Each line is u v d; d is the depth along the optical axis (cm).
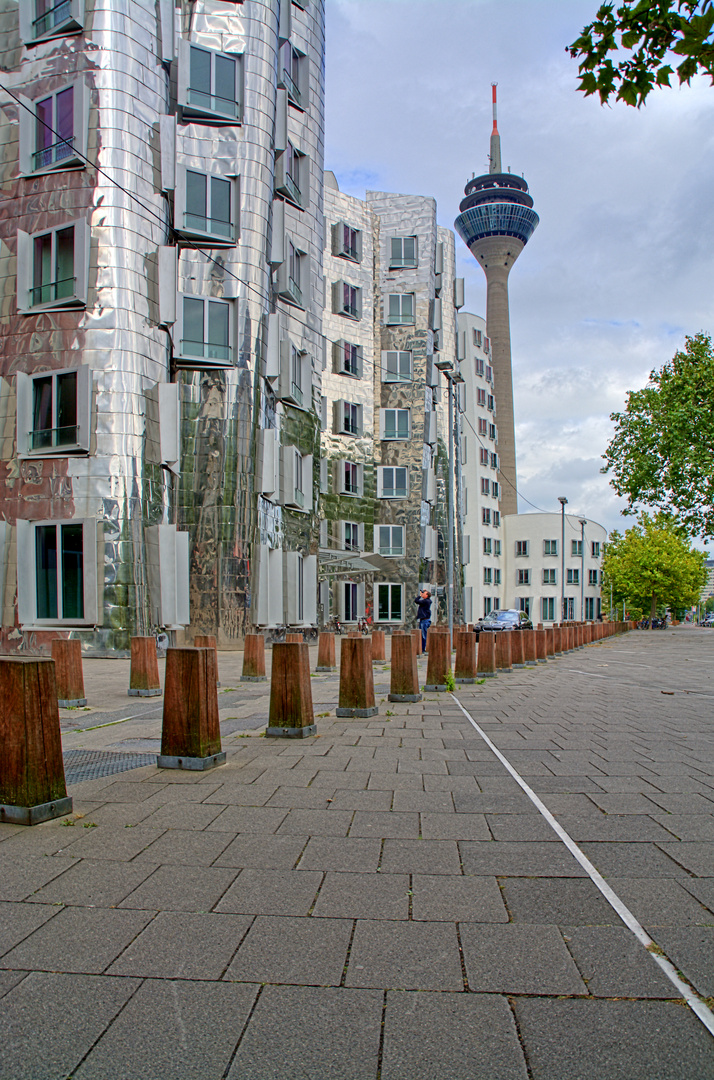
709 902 345
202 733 599
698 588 8269
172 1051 238
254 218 2416
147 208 2100
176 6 2389
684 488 3956
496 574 7000
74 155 2005
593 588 7950
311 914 332
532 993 268
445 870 384
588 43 503
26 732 456
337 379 3956
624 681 1488
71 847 415
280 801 507
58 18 2067
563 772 600
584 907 340
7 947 303
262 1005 262
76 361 1991
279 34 2681
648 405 4097
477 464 6650
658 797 523
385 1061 232
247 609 2334
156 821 461
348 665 911
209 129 2384
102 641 1922
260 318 2427
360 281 4100
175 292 2134
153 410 2080
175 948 302
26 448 2005
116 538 1947
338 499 3906
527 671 1758
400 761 636
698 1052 235
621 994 267
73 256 2011
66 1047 240
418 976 280
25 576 1981
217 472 2341
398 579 4141
